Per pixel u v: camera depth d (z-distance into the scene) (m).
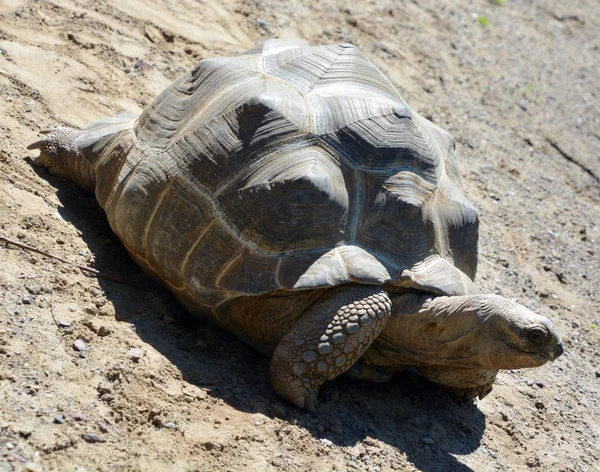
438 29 10.64
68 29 6.56
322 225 3.87
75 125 5.46
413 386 4.56
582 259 7.42
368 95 4.45
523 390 5.11
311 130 4.09
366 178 4.10
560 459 4.47
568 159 9.42
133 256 4.34
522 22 12.92
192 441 3.33
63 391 3.30
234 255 3.86
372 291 3.84
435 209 4.27
